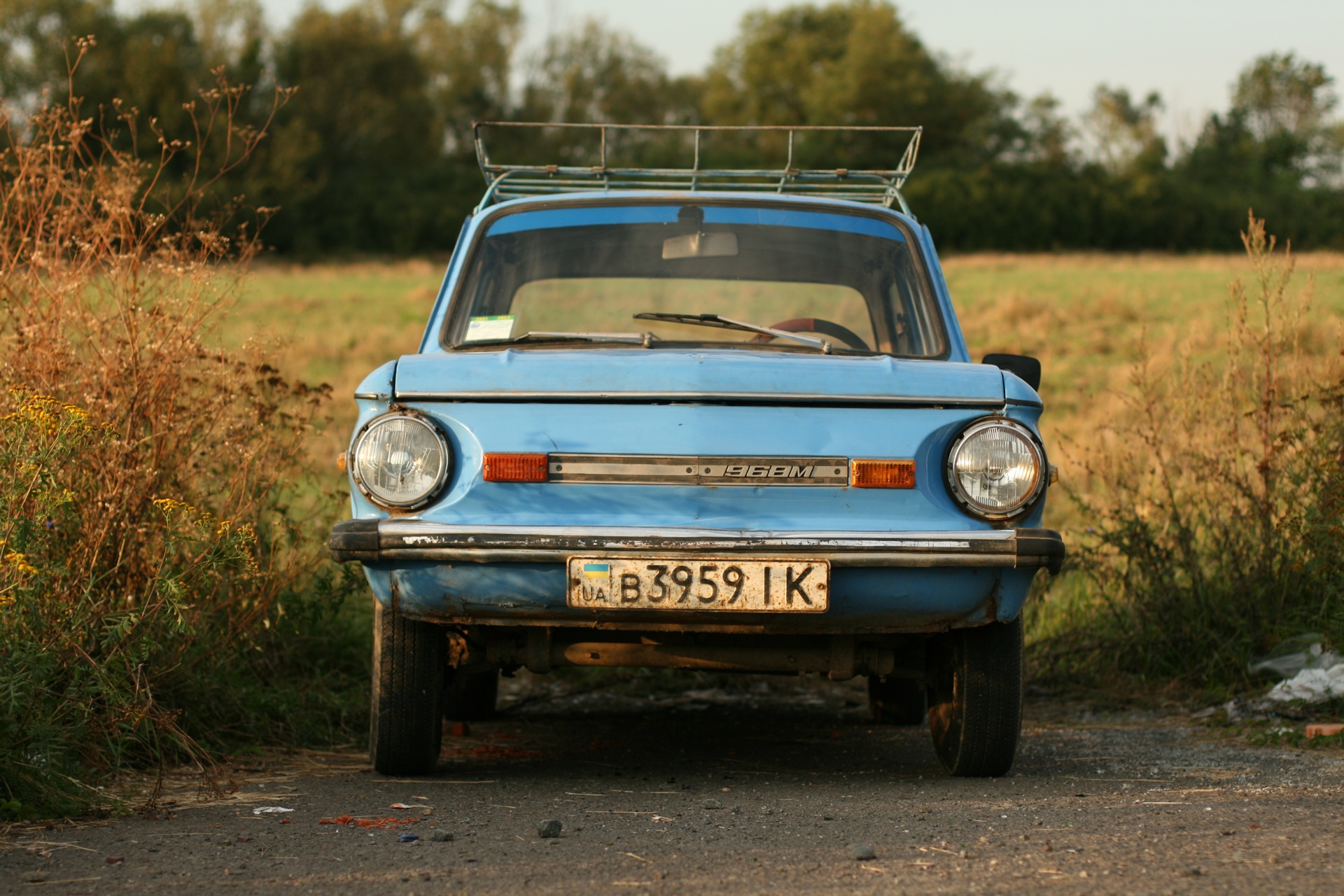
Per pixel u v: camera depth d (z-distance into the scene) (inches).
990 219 3307.1
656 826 144.6
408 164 3590.1
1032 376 185.6
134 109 241.9
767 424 155.6
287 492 265.3
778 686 304.2
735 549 151.2
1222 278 1596.9
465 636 177.8
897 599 155.6
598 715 263.0
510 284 202.4
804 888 117.2
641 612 152.0
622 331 195.0
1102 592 292.0
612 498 154.7
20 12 2691.9
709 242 208.5
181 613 177.8
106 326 220.1
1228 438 289.1
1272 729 225.5
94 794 155.0
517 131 4030.5
